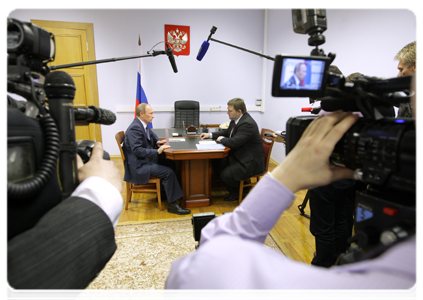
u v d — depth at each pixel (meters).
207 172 2.63
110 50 4.42
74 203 0.38
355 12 2.66
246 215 0.31
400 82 0.36
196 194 2.64
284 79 0.37
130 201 2.79
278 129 4.44
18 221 0.32
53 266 0.31
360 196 0.42
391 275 0.15
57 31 4.17
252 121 2.58
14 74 0.38
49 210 0.38
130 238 2.02
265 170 2.83
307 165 0.34
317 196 1.30
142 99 4.20
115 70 4.49
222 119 5.15
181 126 4.52
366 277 0.16
